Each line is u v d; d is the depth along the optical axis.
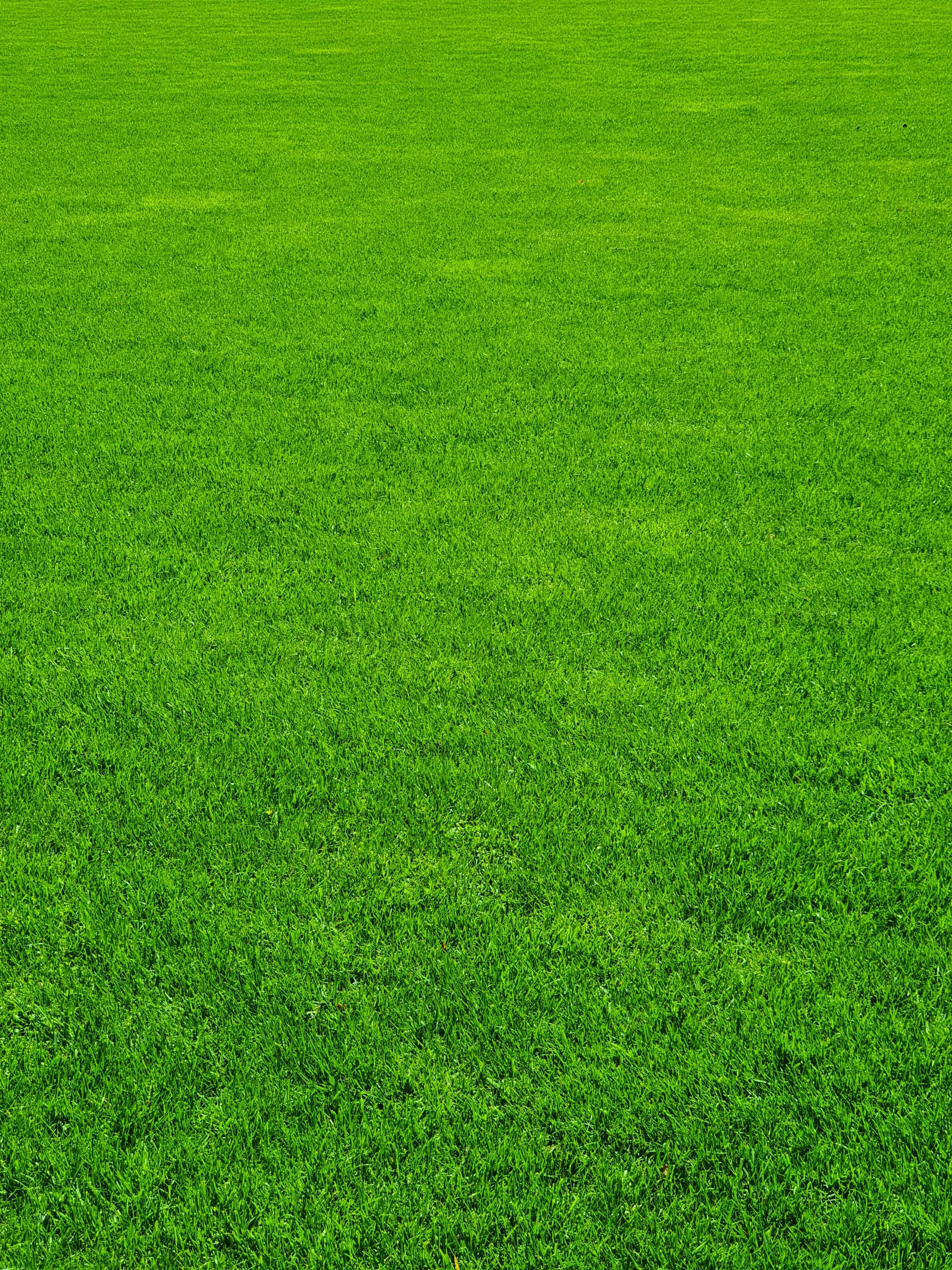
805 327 9.10
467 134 17.48
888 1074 3.01
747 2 33.72
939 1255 2.59
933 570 5.47
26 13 33.53
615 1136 2.88
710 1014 3.20
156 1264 2.64
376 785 4.09
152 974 3.36
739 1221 2.69
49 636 5.04
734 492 6.32
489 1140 2.88
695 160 15.48
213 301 9.94
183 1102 3.00
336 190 14.07
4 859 3.79
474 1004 3.24
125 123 18.42
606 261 11.02
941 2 32.50
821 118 18.06
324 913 3.57
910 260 10.80
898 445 6.87
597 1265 2.61
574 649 4.89
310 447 7.02
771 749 4.24
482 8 33.78
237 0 36.97
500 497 6.32
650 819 3.91
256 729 4.42
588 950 3.41
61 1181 2.81
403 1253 2.64
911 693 4.55
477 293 10.12
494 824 3.92
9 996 3.31
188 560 5.68
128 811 4.00
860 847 3.77
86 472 6.67
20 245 11.69
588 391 7.85
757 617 5.11
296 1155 2.86
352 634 5.04
